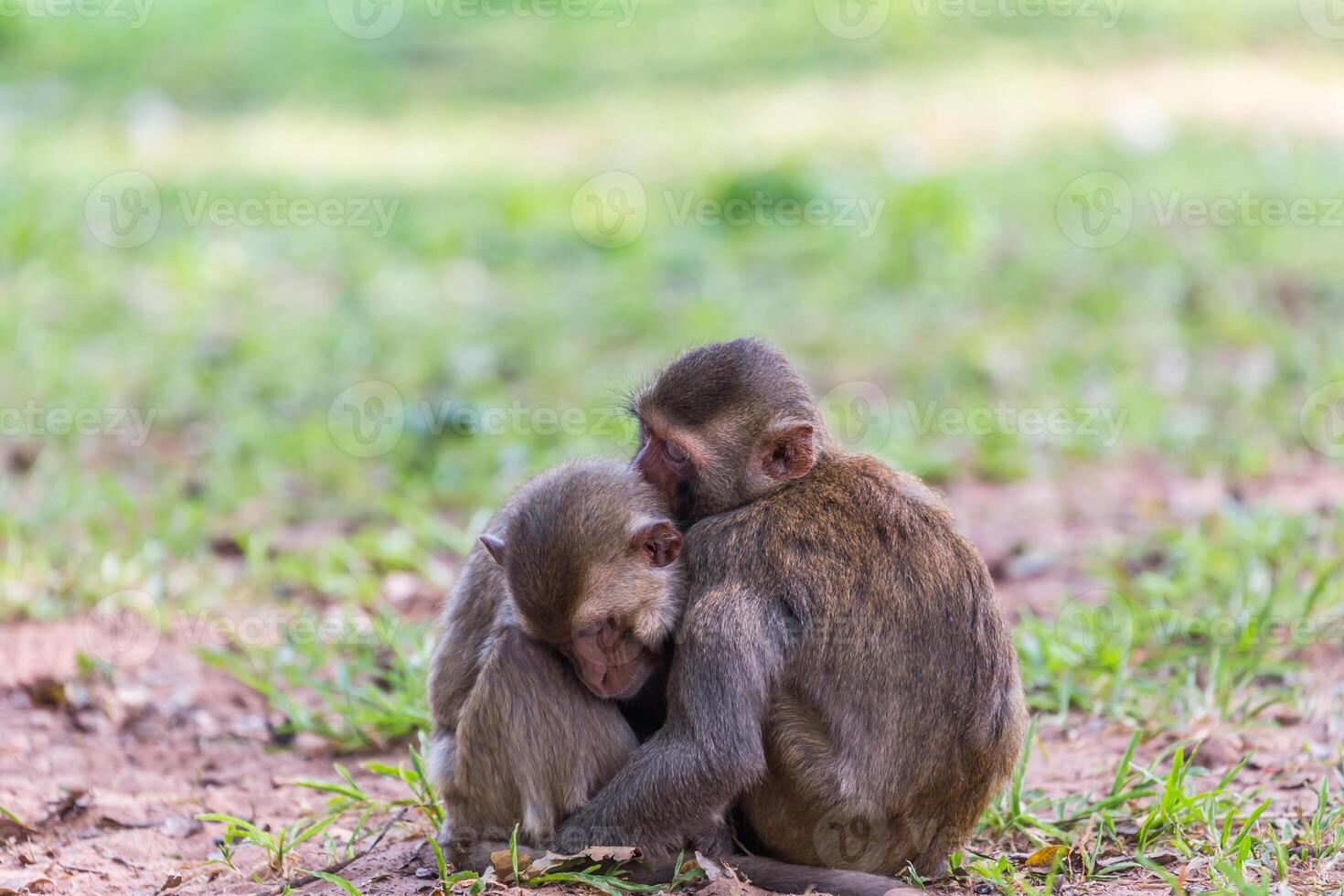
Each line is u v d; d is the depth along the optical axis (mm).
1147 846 7188
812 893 6344
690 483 7125
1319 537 11711
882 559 6680
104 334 18312
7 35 33281
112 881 7367
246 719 9906
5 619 11172
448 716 6984
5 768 8938
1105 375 16406
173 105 29750
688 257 20844
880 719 6582
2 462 14797
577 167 25188
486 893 6371
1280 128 24172
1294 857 6957
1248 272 18672
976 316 18406
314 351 17906
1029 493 13828
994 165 23109
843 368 17094
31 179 23734
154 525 12992
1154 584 10945
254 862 7543
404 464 14969
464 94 30281
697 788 6363
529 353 17891
